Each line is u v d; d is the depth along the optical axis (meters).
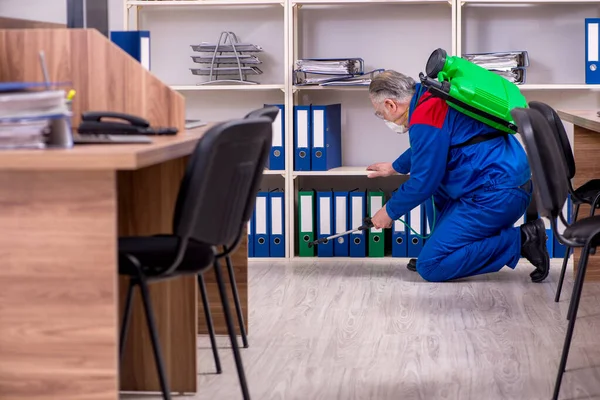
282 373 3.13
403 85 4.70
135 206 2.80
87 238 1.92
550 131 2.74
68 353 1.94
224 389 2.95
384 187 5.68
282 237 5.35
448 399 2.83
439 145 4.59
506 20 5.51
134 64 2.83
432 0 5.23
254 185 2.50
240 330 3.48
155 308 2.88
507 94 4.53
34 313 1.94
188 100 5.68
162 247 2.38
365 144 5.64
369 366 3.20
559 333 3.63
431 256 4.70
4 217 1.93
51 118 2.00
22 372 1.95
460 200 4.77
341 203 5.30
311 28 5.60
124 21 5.38
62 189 1.91
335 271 5.02
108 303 1.92
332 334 3.66
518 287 4.57
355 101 5.63
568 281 4.70
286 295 4.41
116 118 2.79
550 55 5.51
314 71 5.24
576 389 2.92
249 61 5.37
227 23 5.63
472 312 4.02
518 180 4.70
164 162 2.78
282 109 5.30
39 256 1.93
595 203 3.96
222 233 2.31
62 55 2.83
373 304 4.20
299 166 5.31
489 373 3.11
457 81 4.49
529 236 4.65
